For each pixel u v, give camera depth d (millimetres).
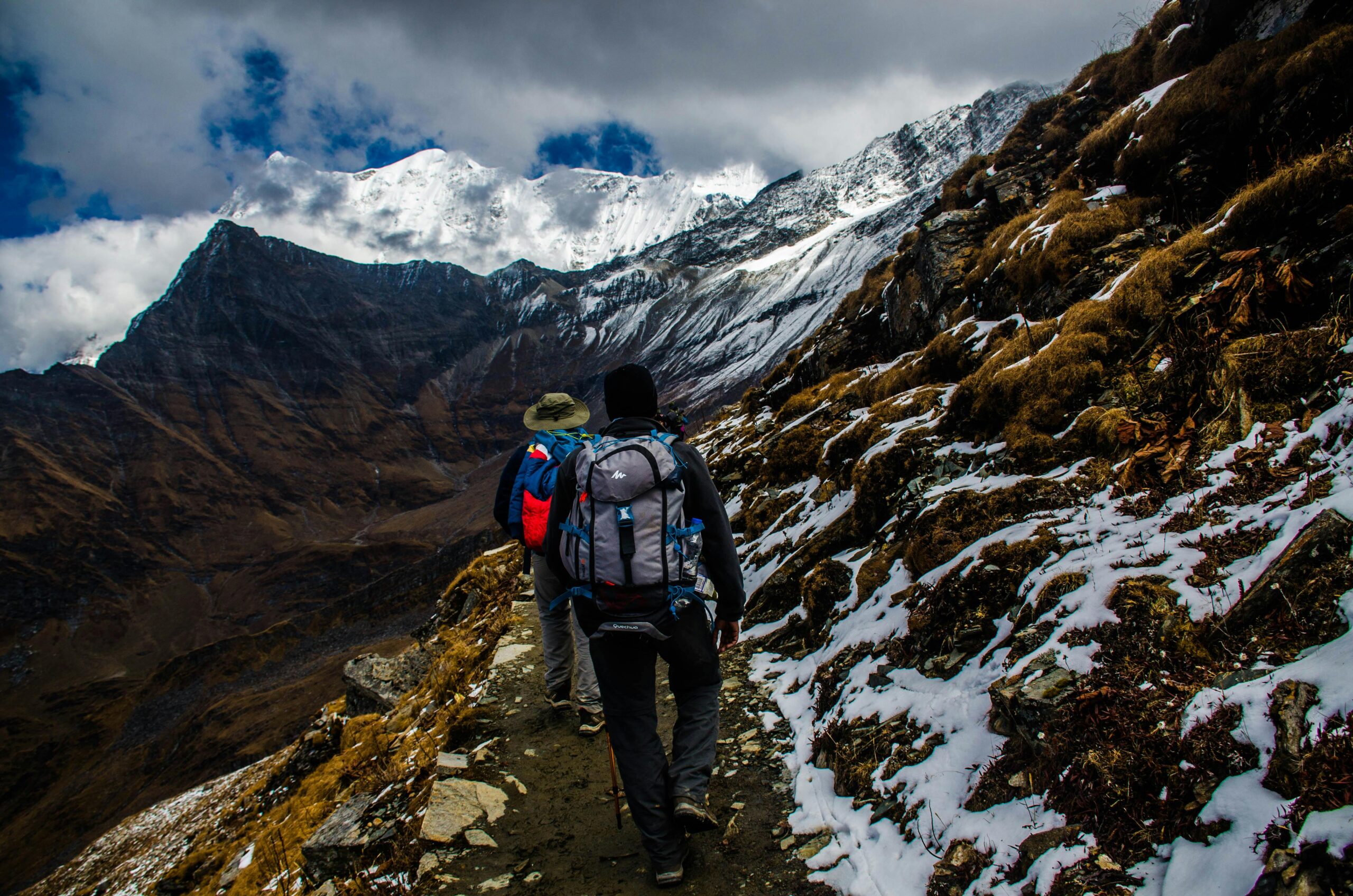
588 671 4984
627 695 3191
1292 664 2535
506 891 3480
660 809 3180
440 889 3580
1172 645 3023
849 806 3545
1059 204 9266
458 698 6625
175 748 147875
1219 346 4641
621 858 3582
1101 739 2783
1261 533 3270
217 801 24359
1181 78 9078
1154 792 2508
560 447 4637
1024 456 5422
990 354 8117
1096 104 12234
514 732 5195
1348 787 2020
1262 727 2379
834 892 3064
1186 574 3305
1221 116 8062
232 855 8531
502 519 4832
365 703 10906
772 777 4133
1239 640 2840
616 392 3355
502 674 6422
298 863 5230
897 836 3162
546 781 4430
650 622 2957
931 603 4488
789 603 6574
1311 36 7492
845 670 4766
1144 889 2258
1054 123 12797
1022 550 4238
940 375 9078
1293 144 7008
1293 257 4871
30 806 157625
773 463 9867
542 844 3803
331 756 10195
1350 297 4254
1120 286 6223
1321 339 4012
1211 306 5191
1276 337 4246
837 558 6449
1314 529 2877
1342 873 1844
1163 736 2629
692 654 3107
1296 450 3625
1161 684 2850
